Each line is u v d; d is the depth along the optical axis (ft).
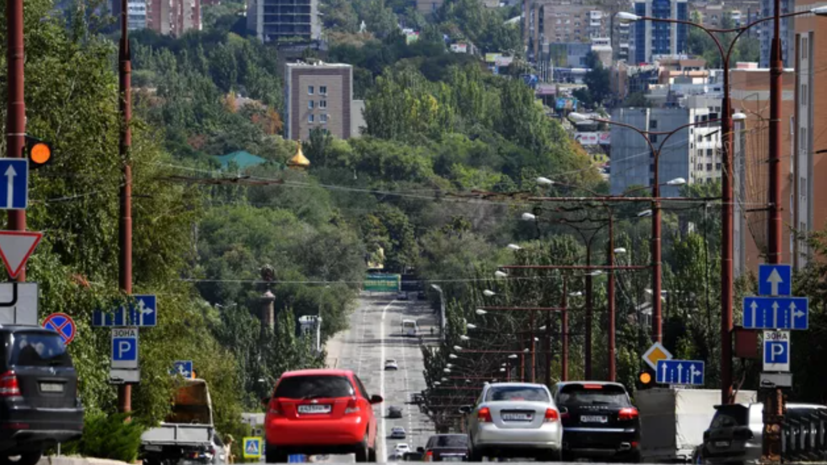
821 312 405.59
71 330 261.44
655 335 437.17
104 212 322.75
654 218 440.86
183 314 387.34
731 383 350.02
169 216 381.40
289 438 247.09
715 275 634.02
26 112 302.25
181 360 398.21
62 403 203.92
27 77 301.02
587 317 530.68
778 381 290.56
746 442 292.81
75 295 312.09
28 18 309.22
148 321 320.09
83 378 311.47
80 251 321.32
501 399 265.75
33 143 235.61
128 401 319.88
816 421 276.00
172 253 387.75
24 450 202.59
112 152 316.19
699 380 417.49
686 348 533.96
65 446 262.06
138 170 377.50
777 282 300.20
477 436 262.06
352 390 250.98
